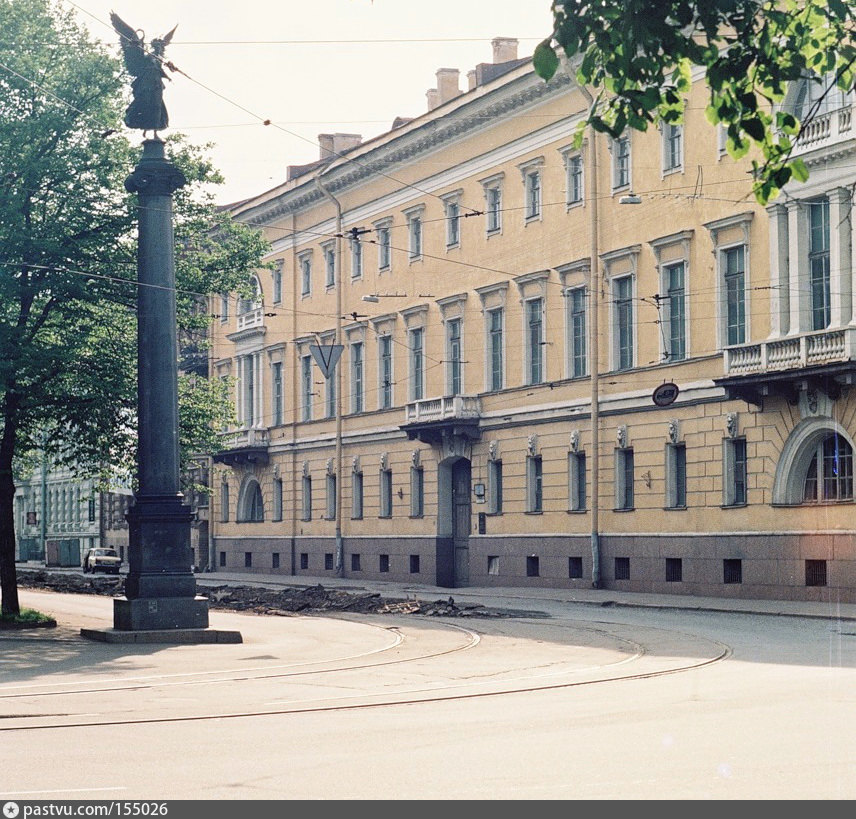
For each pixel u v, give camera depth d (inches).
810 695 586.9
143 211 985.5
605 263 1683.1
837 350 1301.7
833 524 1337.4
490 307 1926.7
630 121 386.0
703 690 621.0
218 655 855.7
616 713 527.2
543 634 1031.6
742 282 1473.9
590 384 1706.4
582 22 367.2
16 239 1068.5
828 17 410.9
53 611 1343.5
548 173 1797.5
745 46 383.2
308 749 441.7
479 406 1948.8
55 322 1161.4
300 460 2495.1
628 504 1649.9
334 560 2340.1
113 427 1147.3
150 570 958.4
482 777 377.1
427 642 963.3
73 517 3671.3
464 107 1936.5
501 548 1884.8
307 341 2448.3
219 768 402.6
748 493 1446.9
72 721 536.7
